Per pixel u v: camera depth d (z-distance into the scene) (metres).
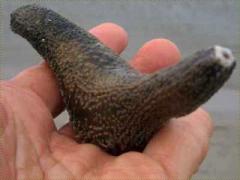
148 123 0.16
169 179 0.17
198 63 0.14
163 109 0.15
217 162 0.32
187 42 0.42
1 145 0.18
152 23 0.44
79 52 0.19
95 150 0.18
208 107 0.35
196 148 0.18
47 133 0.19
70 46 0.19
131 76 0.17
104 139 0.18
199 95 0.14
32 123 0.19
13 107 0.19
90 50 0.19
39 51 0.20
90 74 0.18
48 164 0.18
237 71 0.35
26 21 0.20
